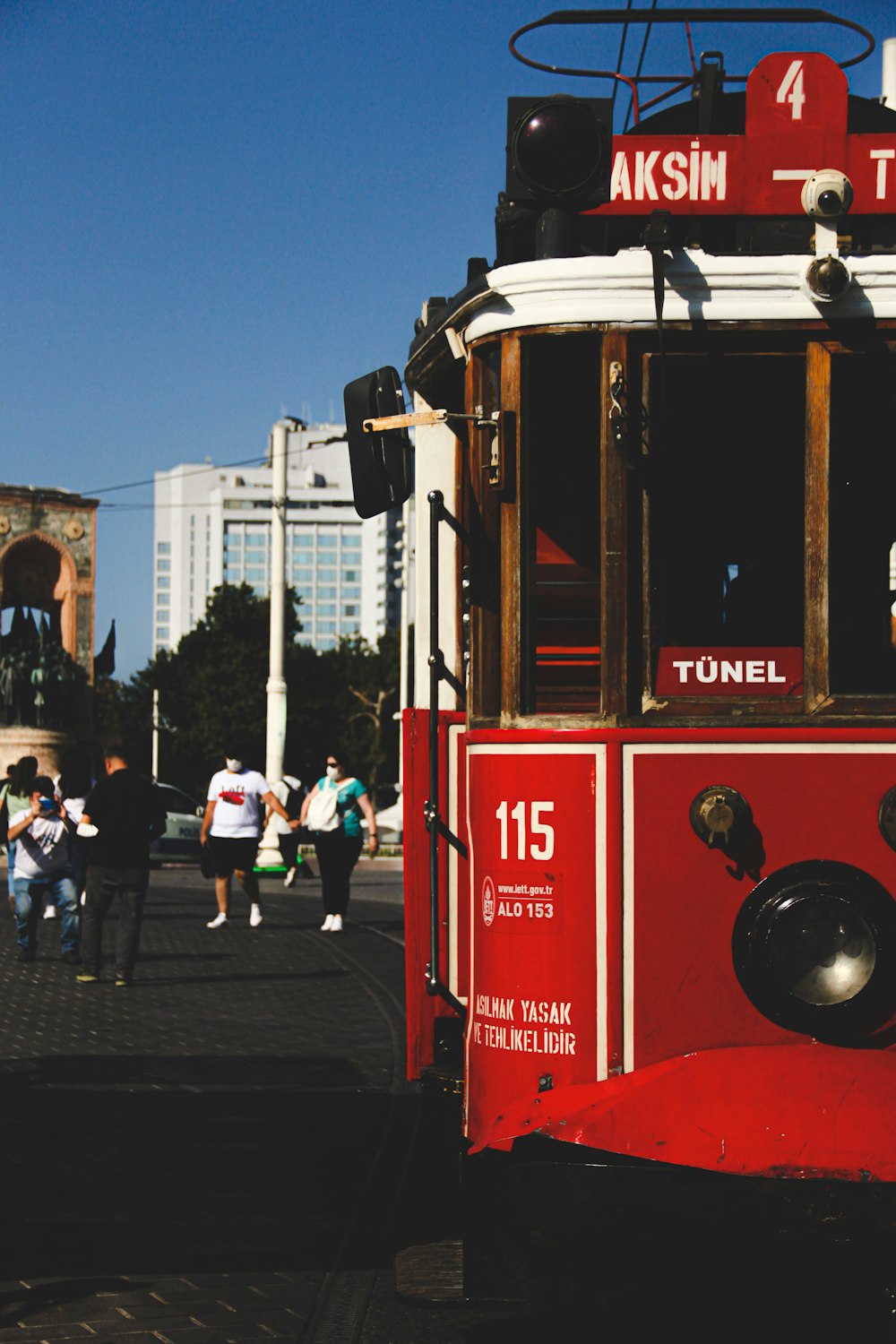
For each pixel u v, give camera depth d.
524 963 4.59
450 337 5.12
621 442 4.61
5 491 52.00
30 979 13.39
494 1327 5.13
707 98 5.39
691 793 4.52
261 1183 7.02
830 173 4.62
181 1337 5.11
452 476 5.67
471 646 4.95
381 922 19.03
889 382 4.64
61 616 53.06
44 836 14.62
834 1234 3.89
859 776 4.50
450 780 5.66
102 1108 8.45
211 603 69.69
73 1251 6.04
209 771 67.62
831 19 5.75
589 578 4.76
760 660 4.61
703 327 4.63
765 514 4.65
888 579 4.62
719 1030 4.43
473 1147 4.49
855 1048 4.32
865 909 4.37
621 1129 4.09
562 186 4.77
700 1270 4.00
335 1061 9.82
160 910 20.42
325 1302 5.41
